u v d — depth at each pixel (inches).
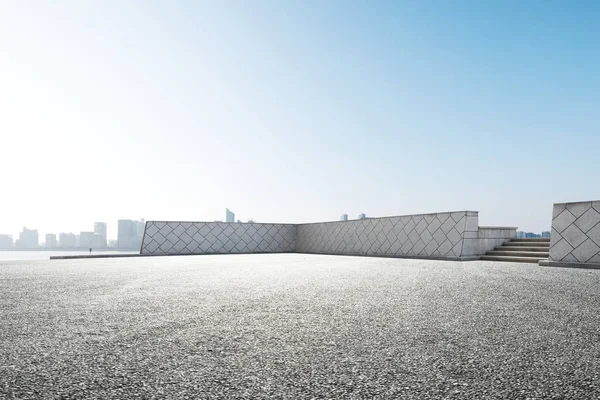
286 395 68.9
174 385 73.5
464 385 73.7
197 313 139.5
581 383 74.9
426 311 143.4
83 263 417.7
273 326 119.7
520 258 426.0
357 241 633.6
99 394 69.3
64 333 111.3
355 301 164.7
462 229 469.1
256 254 675.4
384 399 67.2
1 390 70.9
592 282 230.2
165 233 652.7
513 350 95.8
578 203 356.2
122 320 128.0
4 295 182.1
